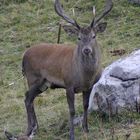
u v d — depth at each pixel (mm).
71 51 23219
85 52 21781
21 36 36781
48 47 24375
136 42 33688
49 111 26172
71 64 22844
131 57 25250
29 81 24859
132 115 23281
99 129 22844
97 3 38625
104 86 24062
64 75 23141
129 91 23656
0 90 29812
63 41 35375
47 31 36906
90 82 22719
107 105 23766
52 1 40375
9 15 39375
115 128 22656
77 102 26516
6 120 25922
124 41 34094
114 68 24500
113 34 35188
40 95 28281
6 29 38000
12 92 29312
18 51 35094
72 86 22938
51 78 23906
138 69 24000
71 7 38938
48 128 24203
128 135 20891
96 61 22375
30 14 39094
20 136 20000
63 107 26297
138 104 23391
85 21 37094
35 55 24500
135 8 37469
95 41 22266
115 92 23812
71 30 22422
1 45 36094
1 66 33281
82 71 22469
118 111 23500
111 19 36875
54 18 38250
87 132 22859
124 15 37031
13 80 31031
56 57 23656
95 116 24062
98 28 22516
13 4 40469
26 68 24891
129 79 23875
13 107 27188
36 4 40250
